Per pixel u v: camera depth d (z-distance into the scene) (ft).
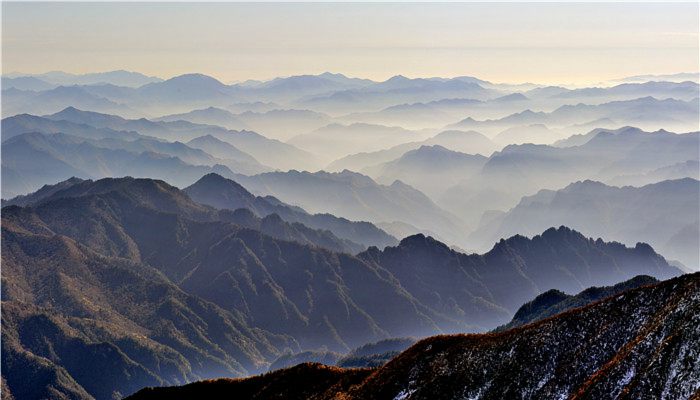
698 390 286.25
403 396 387.34
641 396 304.91
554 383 346.33
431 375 388.16
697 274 349.41
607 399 316.60
